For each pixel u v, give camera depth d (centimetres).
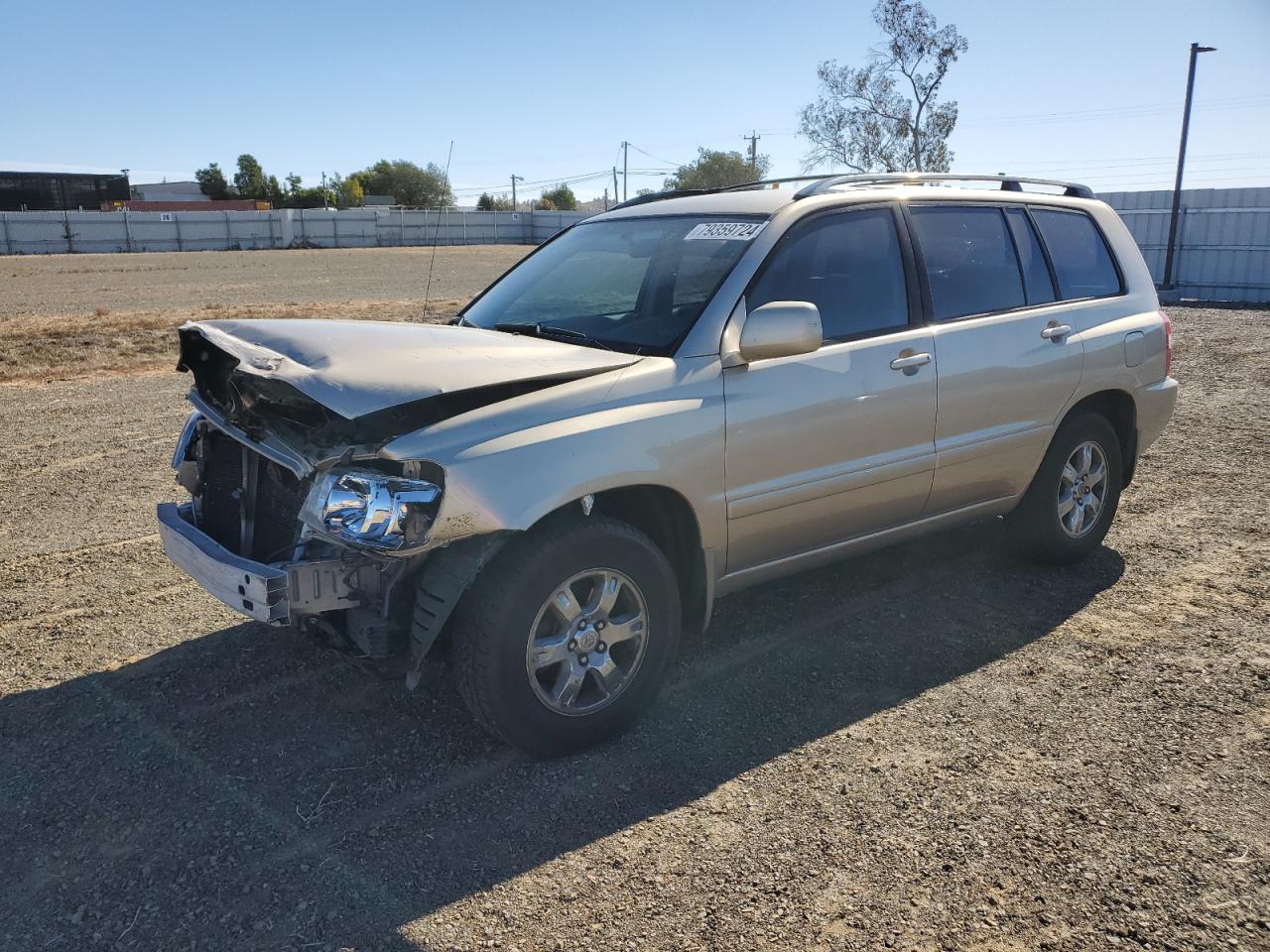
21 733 371
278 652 438
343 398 305
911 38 3747
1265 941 261
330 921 271
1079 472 526
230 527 379
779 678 412
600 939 264
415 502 308
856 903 277
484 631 324
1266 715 377
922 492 450
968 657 430
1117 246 554
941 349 443
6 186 8281
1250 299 2333
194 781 339
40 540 584
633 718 366
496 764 350
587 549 338
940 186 486
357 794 332
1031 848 299
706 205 450
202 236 5869
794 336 362
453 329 403
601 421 341
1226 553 557
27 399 1030
